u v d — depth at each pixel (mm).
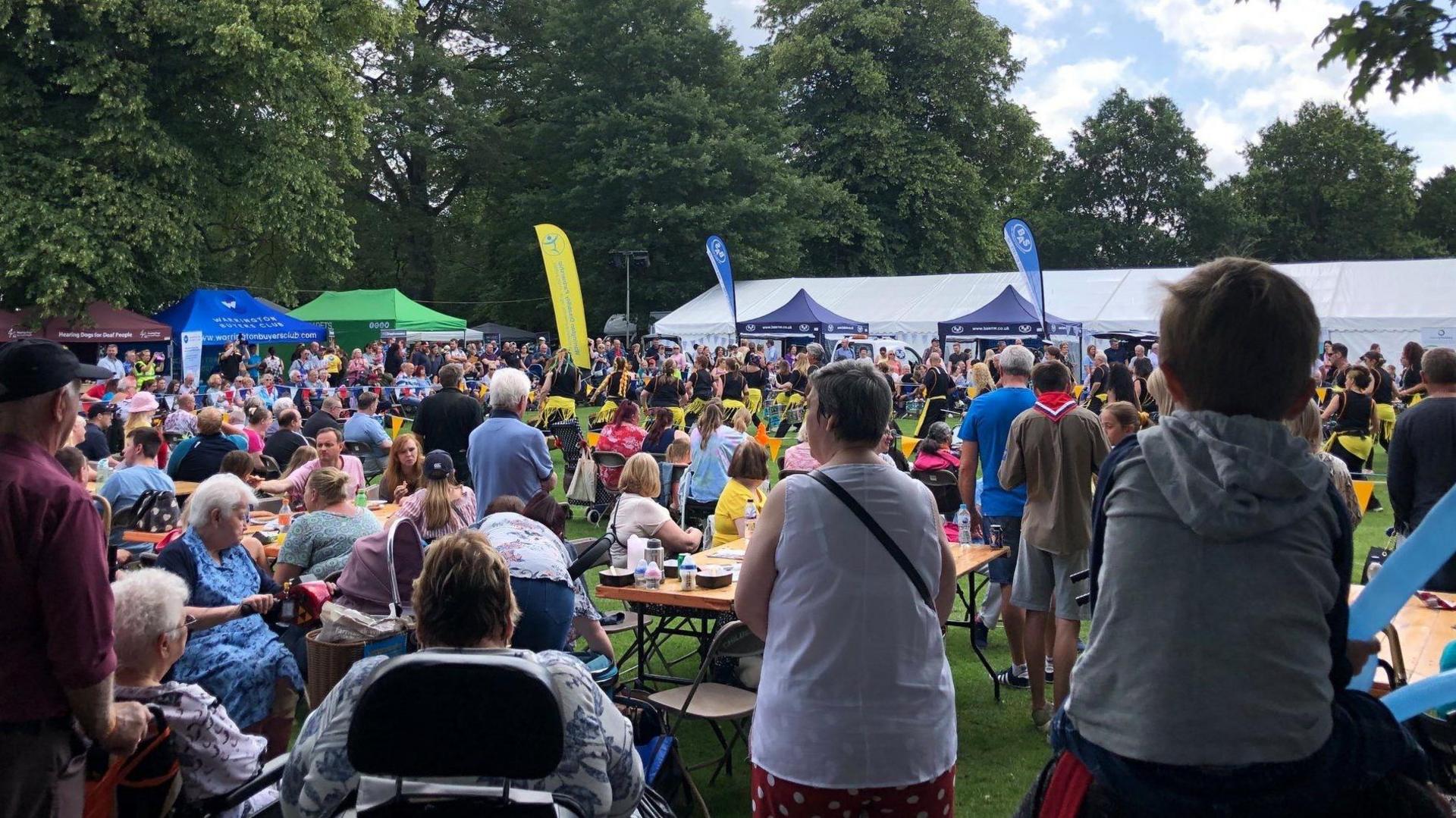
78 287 22516
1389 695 1922
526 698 2143
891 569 2482
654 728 4148
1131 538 1627
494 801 2189
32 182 22531
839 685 2436
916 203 43750
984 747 5047
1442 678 1908
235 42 23406
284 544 5473
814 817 2420
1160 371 1736
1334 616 1614
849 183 44469
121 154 23188
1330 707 1563
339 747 2289
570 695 2447
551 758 2156
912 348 29656
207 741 3160
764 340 31438
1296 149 58312
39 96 22953
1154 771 1557
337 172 38469
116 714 2850
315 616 4656
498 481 6371
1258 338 1582
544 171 42562
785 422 16359
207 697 3203
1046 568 5125
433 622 2559
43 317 22766
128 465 7375
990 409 5633
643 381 25781
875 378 2619
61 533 2428
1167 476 1601
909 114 45125
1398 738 1580
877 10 44219
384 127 39188
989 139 46656
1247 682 1521
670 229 39625
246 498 4566
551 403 17562
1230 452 1548
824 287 34156
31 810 2449
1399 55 3258
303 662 5008
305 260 34594
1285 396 1600
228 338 25469
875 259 43594
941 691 2529
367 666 2377
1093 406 20391
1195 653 1541
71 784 2557
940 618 2670
